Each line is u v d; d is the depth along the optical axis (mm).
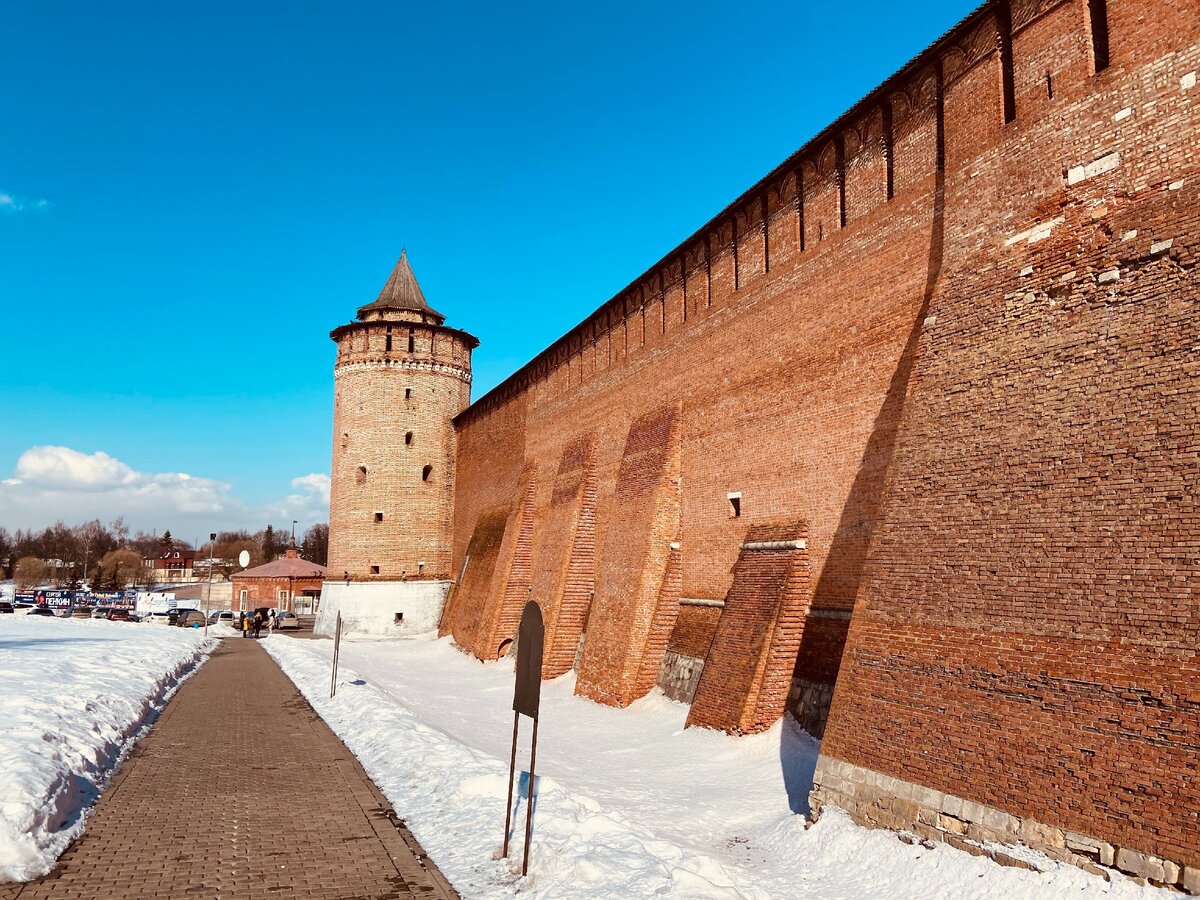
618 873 9031
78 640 34062
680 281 25438
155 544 193625
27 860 8844
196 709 21062
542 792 12117
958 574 11320
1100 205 11180
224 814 11305
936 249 15609
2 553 152625
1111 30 11547
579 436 31984
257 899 8266
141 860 9297
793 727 16766
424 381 48969
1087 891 8398
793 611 17797
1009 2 13344
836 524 17375
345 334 49625
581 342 32656
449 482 49406
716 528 22141
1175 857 7887
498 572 35719
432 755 14391
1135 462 9641
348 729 18094
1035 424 11039
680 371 24906
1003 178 12898
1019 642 10164
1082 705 9219
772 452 19922
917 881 9859
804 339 19172
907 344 16000
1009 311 12023
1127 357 10141
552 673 28438
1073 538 10023
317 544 177000
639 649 23188
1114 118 11281
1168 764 8242
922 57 15469
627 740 19500
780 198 20656
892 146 17047
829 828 11555
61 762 11727
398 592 46500
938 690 10922
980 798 9859
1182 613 8648
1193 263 9742
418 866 9430
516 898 8523
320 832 10617
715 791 14617
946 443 12320
